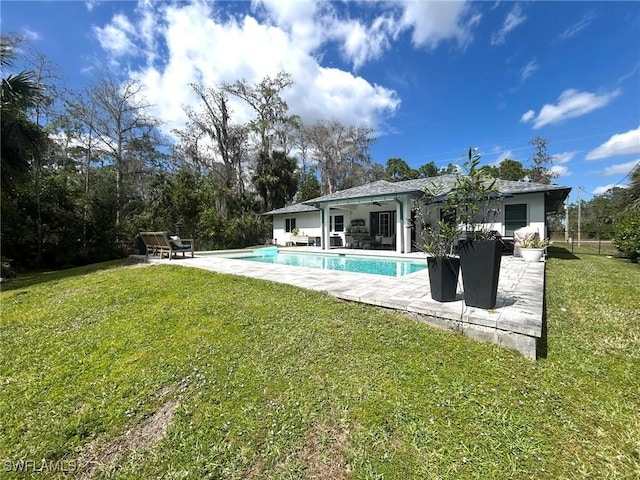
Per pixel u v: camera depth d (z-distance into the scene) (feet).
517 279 18.29
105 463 6.16
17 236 34.47
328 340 10.63
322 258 40.04
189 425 7.00
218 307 14.53
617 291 17.76
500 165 105.91
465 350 9.61
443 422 6.61
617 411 6.82
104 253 43.42
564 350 9.84
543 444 5.91
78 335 12.24
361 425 6.66
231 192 69.87
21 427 7.16
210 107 72.74
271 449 6.18
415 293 14.70
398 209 38.55
